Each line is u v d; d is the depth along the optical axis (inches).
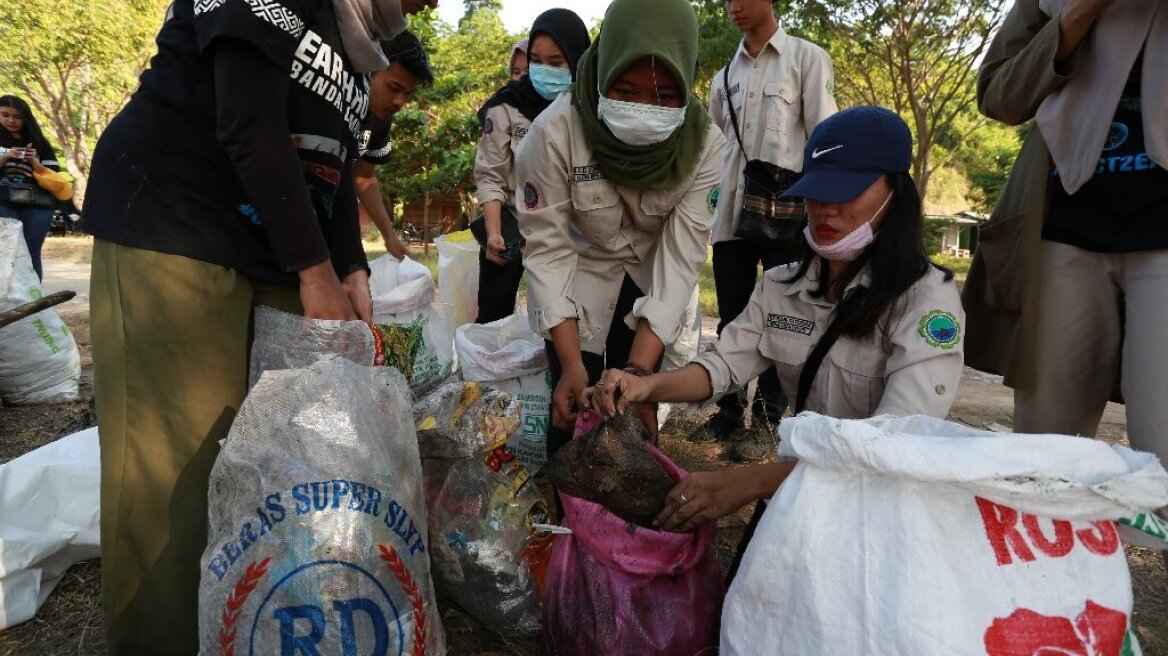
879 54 513.0
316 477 58.3
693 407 154.0
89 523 84.3
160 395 65.6
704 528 68.6
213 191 66.7
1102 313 76.0
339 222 83.1
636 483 65.4
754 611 50.9
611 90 77.0
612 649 63.6
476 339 121.8
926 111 525.0
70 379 153.9
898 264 65.9
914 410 62.9
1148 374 70.4
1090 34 70.2
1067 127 71.8
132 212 64.7
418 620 60.7
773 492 63.0
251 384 71.8
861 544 46.9
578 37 140.5
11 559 76.4
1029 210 74.7
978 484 44.6
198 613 62.7
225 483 58.7
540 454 108.9
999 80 77.6
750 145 130.7
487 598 73.0
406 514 61.9
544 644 69.3
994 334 81.3
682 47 75.9
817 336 73.5
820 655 46.6
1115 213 71.4
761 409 130.0
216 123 64.6
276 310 70.4
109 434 65.4
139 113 66.1
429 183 661.3
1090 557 45.7
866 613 45.6
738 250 136.7
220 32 60.5
